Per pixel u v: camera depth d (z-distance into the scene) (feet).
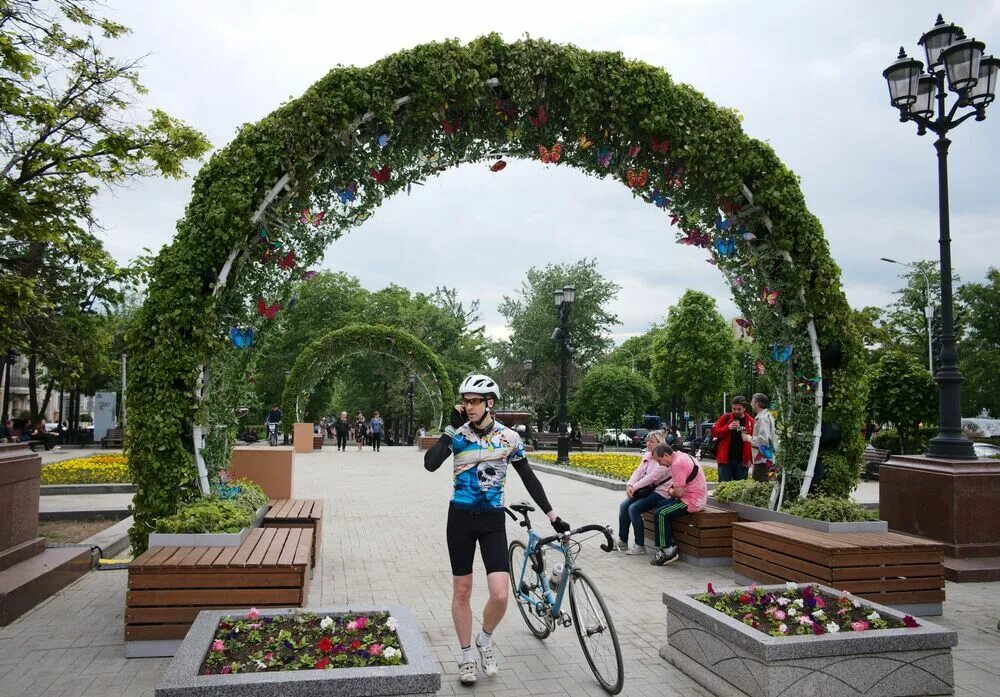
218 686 9.94
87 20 29.89
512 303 155.12
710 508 27.43
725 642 14.03
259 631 12.61
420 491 48.91
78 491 44.60
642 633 18.15
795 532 21.59
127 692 13.83
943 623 19.21
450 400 106.73
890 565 19.34
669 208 25.35
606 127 23.25
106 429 107.04
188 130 35.24
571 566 15.57
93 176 33.88
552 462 70.13
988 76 26.14
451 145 22.71
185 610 15.79
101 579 23.03
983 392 120.16
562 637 17.76
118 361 98.32
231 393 22.02
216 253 20.25
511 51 22.38
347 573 24.43
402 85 21.63
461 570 14.65
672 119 23.26
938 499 26.17
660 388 140.67
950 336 27.43
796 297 25.13
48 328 48.26
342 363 149.89
